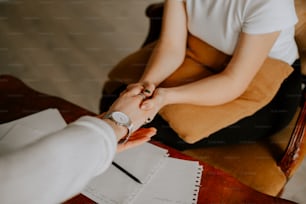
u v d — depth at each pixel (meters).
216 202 0.77
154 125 1.08
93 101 1.82
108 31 2.33
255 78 1.04
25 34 2.33
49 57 2.12
